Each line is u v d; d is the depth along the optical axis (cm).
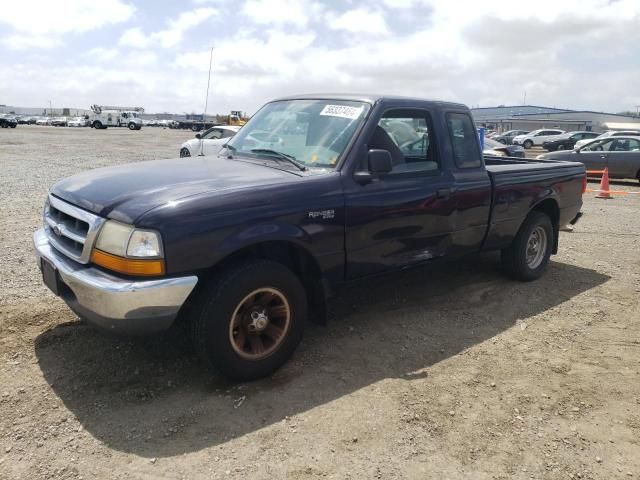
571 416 329
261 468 270
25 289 488
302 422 309
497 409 332
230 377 340
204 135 1681
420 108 447
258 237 331
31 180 1249
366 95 430
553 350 419
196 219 308
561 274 621
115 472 263
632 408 340
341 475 267
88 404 317
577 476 275
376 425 309
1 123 5253
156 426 300
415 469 274
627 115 11300
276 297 351
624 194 1413
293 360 383
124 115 6856
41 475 259
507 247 553
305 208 354
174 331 413
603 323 478
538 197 558
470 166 484
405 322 460
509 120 9619
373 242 401
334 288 395
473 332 447
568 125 9512
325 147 400
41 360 363
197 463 272
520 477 272
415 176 432
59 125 7062
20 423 296
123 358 371
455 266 625
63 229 344
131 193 325
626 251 743
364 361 387
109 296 294
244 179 357
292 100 473
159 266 298
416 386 355
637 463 288
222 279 323
